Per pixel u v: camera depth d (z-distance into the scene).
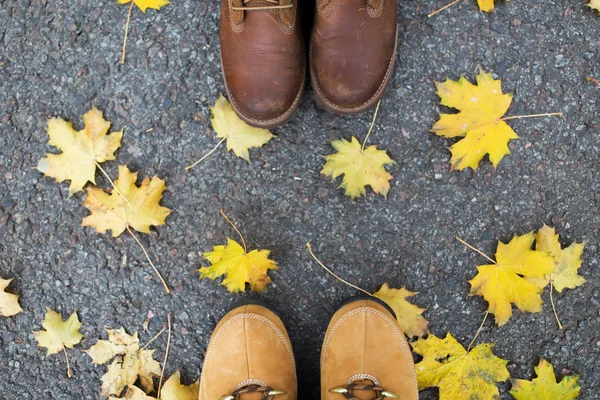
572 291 1.12
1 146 1.11
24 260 1.12
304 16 1.08
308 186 1.10
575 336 1.12
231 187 1.11
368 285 1.11
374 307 1.08
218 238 1.11
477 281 1.09
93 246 1.12
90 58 1.11
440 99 1.10
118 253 1.12
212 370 1.08
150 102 1.11
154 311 1.12
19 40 1.11
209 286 1.11
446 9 1.10
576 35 1.11
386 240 1.11
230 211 1.11
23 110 1.11
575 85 1.11
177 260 1.11
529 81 1.11
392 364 1.08
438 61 1.10
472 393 1.11
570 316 1.12
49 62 1.11
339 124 1.10
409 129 1.10
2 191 1.12
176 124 1.11
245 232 1.11
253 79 1.03
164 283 1.11
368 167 1.09
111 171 1.11
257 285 1.10
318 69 1.04
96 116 1.09
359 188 1.09
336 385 1.08
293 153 1.10
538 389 1.12
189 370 1.12
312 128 1.10
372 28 1.03
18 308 1.12
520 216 1.11
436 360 1.11
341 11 1.01
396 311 1.11
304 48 1.06
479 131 1.08
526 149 1.11
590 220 1.11
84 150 1.10
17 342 1.13
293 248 1.11
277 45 1.03
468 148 1.08
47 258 1.12
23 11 1.11
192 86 1.11
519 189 1.11
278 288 1.11
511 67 1.11
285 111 1.05
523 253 1.09
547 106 1.11
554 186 1.11
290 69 1.04
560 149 1.11
